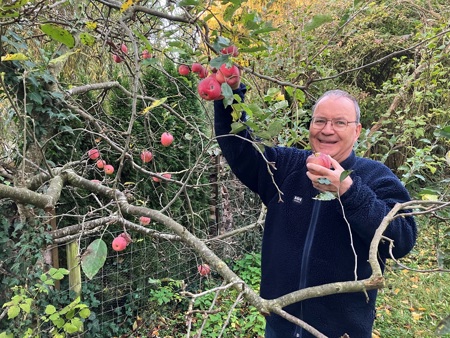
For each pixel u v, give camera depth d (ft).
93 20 6.31
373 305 5.55
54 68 7.43
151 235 5.32
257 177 5.98
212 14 3.79
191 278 13.39
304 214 5.51
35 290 7.36
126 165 12.01
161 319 11.65
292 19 12.92
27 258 7.41
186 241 4.30
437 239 6.25
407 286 13.73
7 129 8.75
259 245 16.26
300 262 5.44
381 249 4.92
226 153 5.60
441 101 16.51
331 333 5.34
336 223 5.26
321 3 15.80
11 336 6.14
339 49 18.69
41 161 7.52
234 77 4.09
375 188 5.18
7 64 6.57
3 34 5.87
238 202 15.21
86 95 11.55
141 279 12.08
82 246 10.34
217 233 14.39
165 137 6.79
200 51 5.10
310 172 4.12
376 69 19.94
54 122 7.82
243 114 5.43
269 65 10.12
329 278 5.31
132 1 3.85
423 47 11.85
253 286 12.91
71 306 5.85
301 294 3.12
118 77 12.66
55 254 9.20
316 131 5.42
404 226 4.73
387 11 17.57
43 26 4.08
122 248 4.99
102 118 11.49
